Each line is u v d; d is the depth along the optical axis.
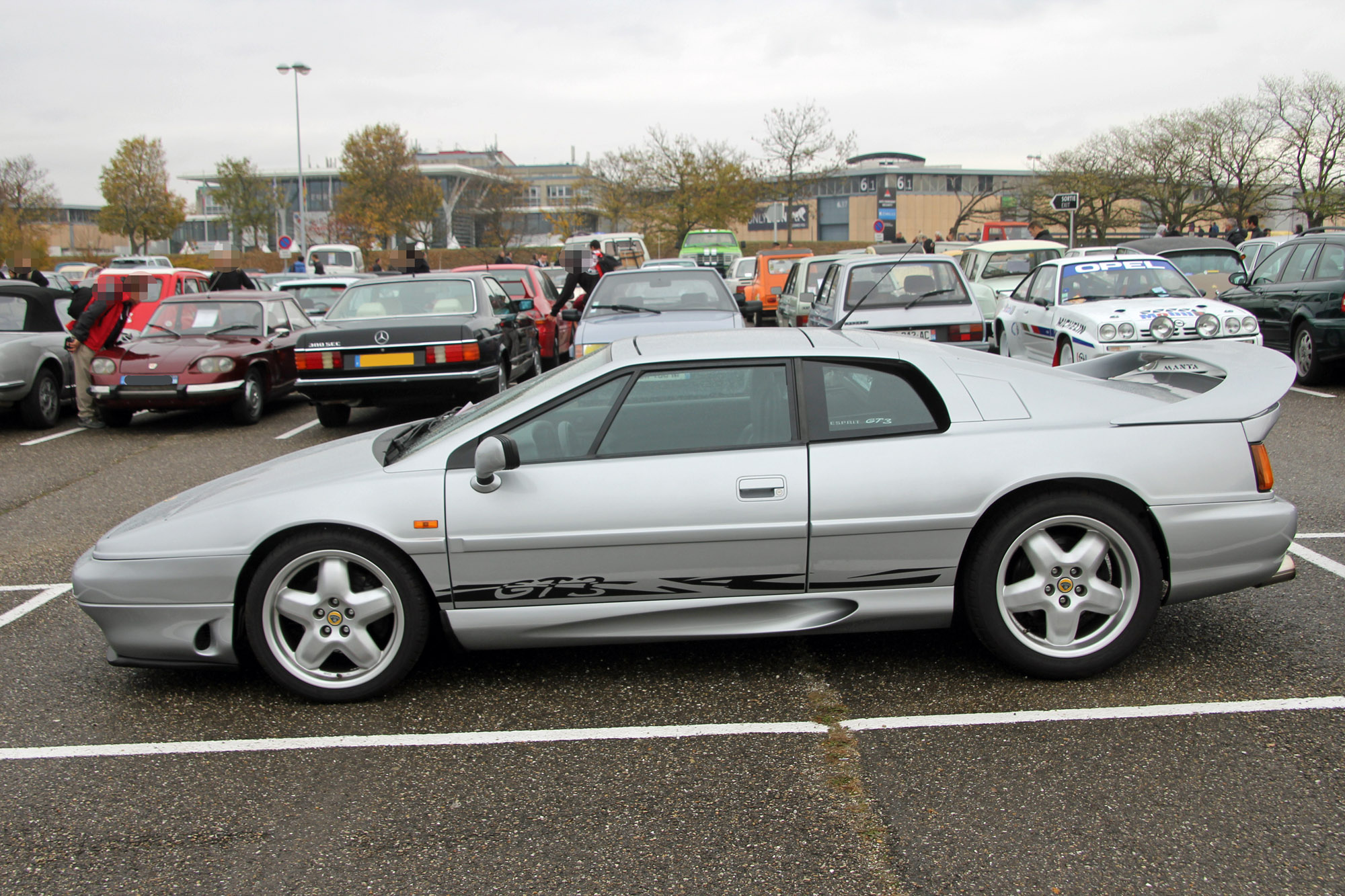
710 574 3.83
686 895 2.67
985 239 32.75
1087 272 10.91
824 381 3.92
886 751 3.43
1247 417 3.91
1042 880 2.69
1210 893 2.61
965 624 4.58
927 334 10.16
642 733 3.63
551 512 3.77
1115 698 3.78
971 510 3.77
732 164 47.28
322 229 68.19
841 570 3.83
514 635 3.90
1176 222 44.47
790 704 3.83
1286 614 4.58
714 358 3.93
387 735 3.68
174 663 3.98
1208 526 3.84
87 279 31.83
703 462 3.80
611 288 10.38
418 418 11.61
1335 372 12.33
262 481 4.07
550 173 116.88
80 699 4.10
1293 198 41.72
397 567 3.83
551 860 2.85
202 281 17.14
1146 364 4.74
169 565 3.85
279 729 3.75
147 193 55.28
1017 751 3.40
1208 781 3.17
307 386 9.91
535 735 3.64
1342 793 3.08
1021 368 4.09
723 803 3.13
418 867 2.84
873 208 83.00
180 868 2.87
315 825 3.08
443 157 107.25
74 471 9.01
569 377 4.06
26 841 3.03
